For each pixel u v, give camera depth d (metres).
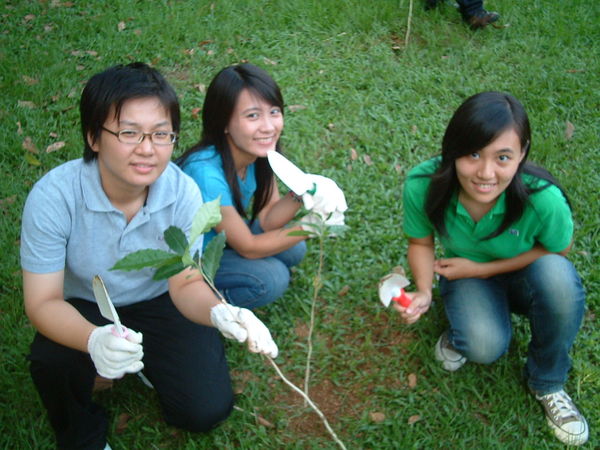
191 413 2.33
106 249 2.14
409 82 4.43
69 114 4.00
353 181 3.65
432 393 2.66
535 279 2.44
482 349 2.54
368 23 4.95
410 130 4.05
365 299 3.06
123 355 1.64
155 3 5.16
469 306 2.57
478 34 4.99
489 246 2.55
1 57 4.45
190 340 2.37
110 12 4.97
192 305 2.15
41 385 2.14
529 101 4.32
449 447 2.48
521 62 4.66
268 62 4.52
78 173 2.04
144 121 1.85
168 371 2.33
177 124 1.97
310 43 4.80
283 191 3.64
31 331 2.78
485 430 2.52
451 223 2.54
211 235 2.75
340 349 2.84
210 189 2.55
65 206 2.03
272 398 2.64
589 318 2.97
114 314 1.47
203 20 4.98
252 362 2.76
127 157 1.88
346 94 4.31
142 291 2.34
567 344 2.44
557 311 2.37
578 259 3.22
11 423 2.46
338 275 3.15
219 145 2.60
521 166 2.30
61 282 2.10
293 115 4.11
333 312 3.01
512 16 5.19
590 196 3.56
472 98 2.20
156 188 2.11
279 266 2.83
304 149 3.85
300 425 2.56
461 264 2.61
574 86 4.42
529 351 2.58
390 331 2.93
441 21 5.03
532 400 2.64
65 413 2.21
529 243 2.53
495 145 2.14
